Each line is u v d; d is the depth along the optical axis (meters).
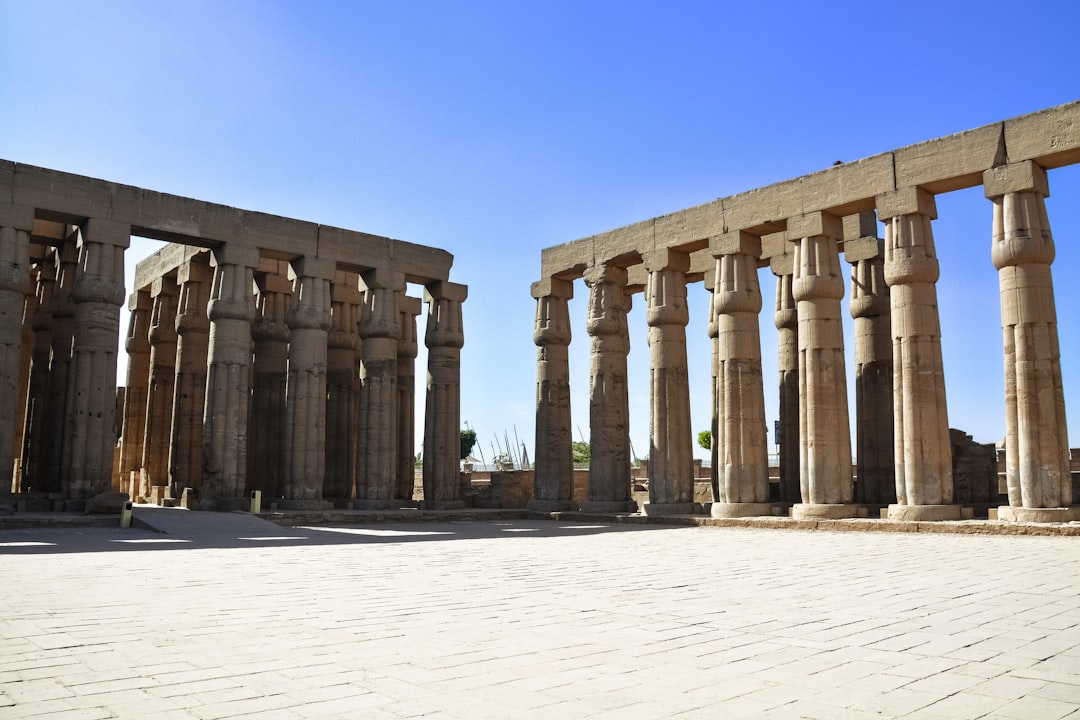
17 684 5.15
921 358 20.97
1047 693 5.00
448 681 5.26
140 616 7.68
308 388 27.55
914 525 19.56
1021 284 19.36
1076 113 18.66
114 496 23.06
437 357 31.38
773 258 28.73
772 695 4.95
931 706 4.73
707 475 45.03
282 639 6.59
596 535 19.97
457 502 30.91
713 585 10.08
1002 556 13.53
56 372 27.77
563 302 31.02
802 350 23.11
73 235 28.30
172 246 32.22
